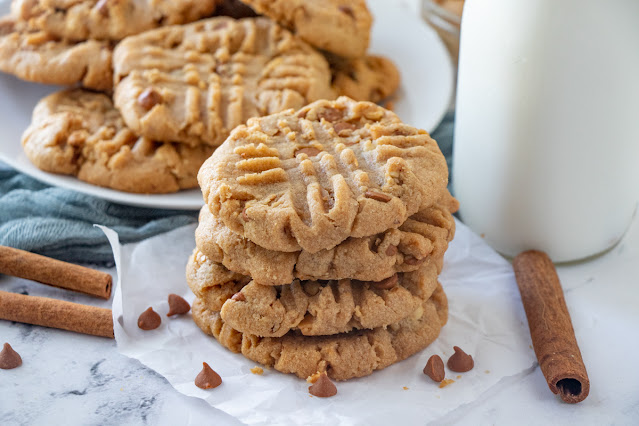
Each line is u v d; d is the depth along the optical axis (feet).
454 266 1.20
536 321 1.09
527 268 1.17
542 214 1.18
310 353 1.04
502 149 1.16
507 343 1.09
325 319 1.02
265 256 1.01
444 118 1.48
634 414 1.02
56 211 1.26
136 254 1.19
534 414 1.02
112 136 1.29
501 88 1.14
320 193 1.00
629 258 1.24
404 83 1.49
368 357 1.04
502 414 1.02
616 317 1.14
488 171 1.19
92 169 1.27
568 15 1.07
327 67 1.37
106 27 1.36
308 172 1.02
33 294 1.16
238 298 1.03
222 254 1.03
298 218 0.98
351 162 1.03
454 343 1.09
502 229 1.22
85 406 1.01
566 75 1.10
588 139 1.13
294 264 1.01
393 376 1.05
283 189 1.01
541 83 1.11
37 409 1.01
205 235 1.03
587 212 1.18
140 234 1.24
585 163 1.14
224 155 1.04
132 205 1.28
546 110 1.12
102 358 1.07
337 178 1.01
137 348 1.07
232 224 1.00
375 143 1.06
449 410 1.00
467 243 1.23
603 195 1.17
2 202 1.27
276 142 1.07
